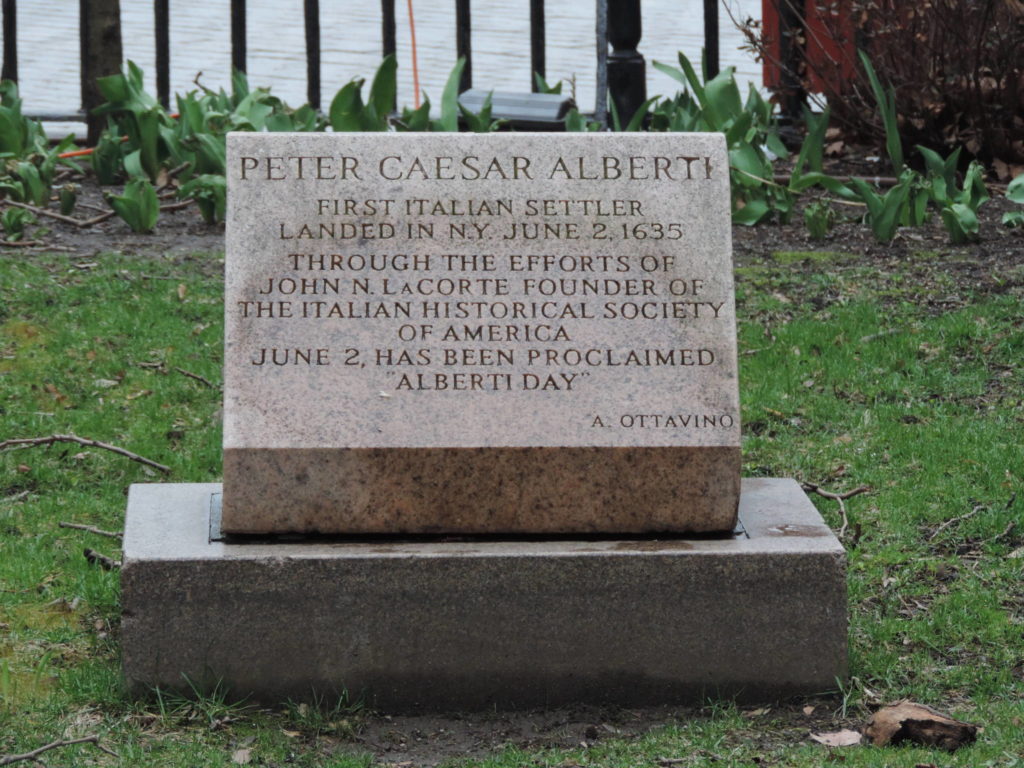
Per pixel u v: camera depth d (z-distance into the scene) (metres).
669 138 3.31
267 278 3.23
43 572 3.53
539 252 3.26
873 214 4.98
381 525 3.21
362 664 3.16
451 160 3.28
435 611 3.15
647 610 3.17
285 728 3.11
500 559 3.15
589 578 3.16
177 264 4.78
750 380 4.28
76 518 3.75
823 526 3.27
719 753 3.05
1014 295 4.59
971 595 3.47
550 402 3.22
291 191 3.26
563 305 3.25
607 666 3.18
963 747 3.05
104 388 4.20
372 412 3.21
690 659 3.18
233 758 3.03
